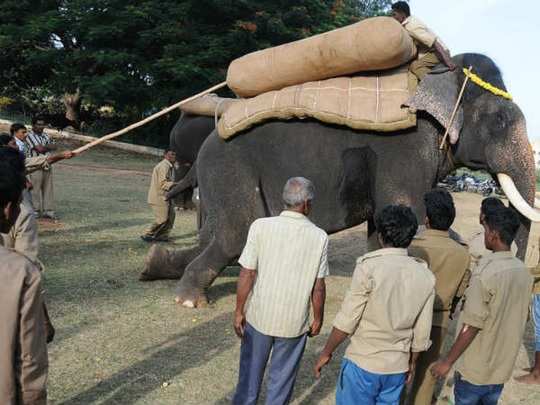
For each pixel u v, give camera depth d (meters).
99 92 20.25
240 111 5.43
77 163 18.86
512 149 4.83
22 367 1.92
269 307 3.11
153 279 6.48
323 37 4.86
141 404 3.72
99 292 5.98
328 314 5.73
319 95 4.98
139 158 21.69
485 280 2.80
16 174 2.08
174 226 10.27
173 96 21.61
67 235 8.55
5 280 1.88
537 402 4.12
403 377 2.77
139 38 21.94
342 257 8.58
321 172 5.12
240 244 5.67
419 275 2.72
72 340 4.68
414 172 4.83
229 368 4.32
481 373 2.88
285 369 3.19
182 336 4.91
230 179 5.58
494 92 4.85
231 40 20.69
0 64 24.09
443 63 4.86
